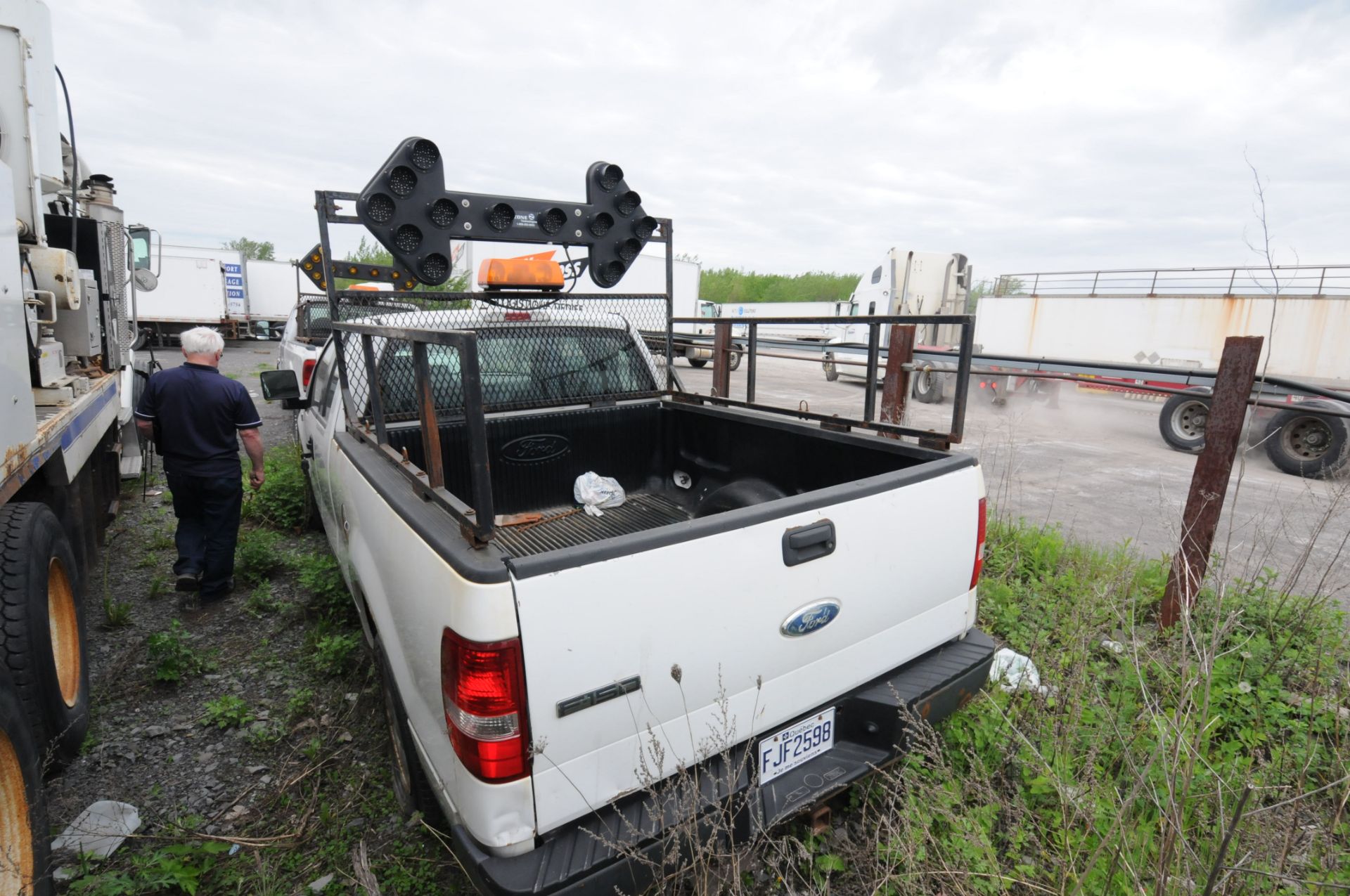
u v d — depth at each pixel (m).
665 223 3.72
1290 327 9.71
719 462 3.61
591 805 1.64
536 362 3.55
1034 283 12.95
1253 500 6.38
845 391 15.19
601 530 3.35
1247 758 2.49
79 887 2.06
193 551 4.03
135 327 6.25
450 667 1.53
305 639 3.62
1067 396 12.24
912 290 15.30
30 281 3.12
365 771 2.66
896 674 2.28
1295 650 3.26
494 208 2.86
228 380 3.93
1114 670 3.19
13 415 2.28
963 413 2.47
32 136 3.40
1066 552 4.55
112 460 5.31
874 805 2.38
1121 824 1.89
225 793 2.55
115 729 2.91
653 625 1.65
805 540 1.89
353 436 2.98
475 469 1.51
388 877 2.18
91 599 4.09
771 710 1.92
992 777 2.41
